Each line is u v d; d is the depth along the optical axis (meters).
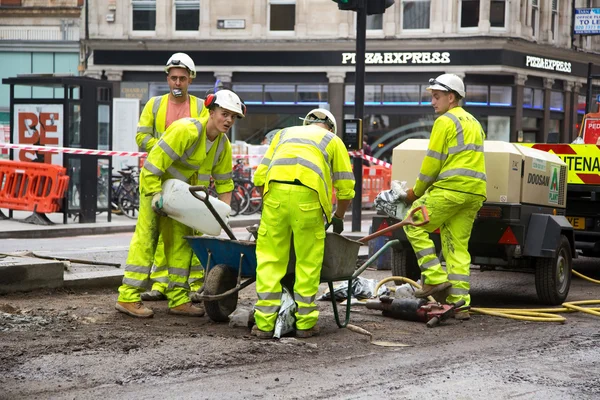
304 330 8.29
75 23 42.75
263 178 8.48
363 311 10.04
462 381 6.83
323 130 8.50
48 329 8.28
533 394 6.52
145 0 39.22
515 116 38.38
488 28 37.03
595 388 6.74
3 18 43.19
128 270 9.15
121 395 6.14
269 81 38.97
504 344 8.37
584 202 14.13
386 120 38.38
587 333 9.10
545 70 39.72
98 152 20.33
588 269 15.59
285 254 8.33
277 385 6.50
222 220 8.75
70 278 10.82
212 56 38.94
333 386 6.53
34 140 20.44
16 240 17.64
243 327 8.72
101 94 22.22
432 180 9.77
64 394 6.14
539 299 11.16
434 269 9.78
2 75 43.47
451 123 9.64
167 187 8.91
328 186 8.31
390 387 6.56
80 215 20.55
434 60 37.31
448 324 9.43
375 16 37.91
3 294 10.17
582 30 36.81
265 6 38.56
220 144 9.40
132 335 8.09
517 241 10.59
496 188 10.56
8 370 6.71
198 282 10.02
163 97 10.23
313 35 38.19
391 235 11.17
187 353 7.39
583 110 43.34
